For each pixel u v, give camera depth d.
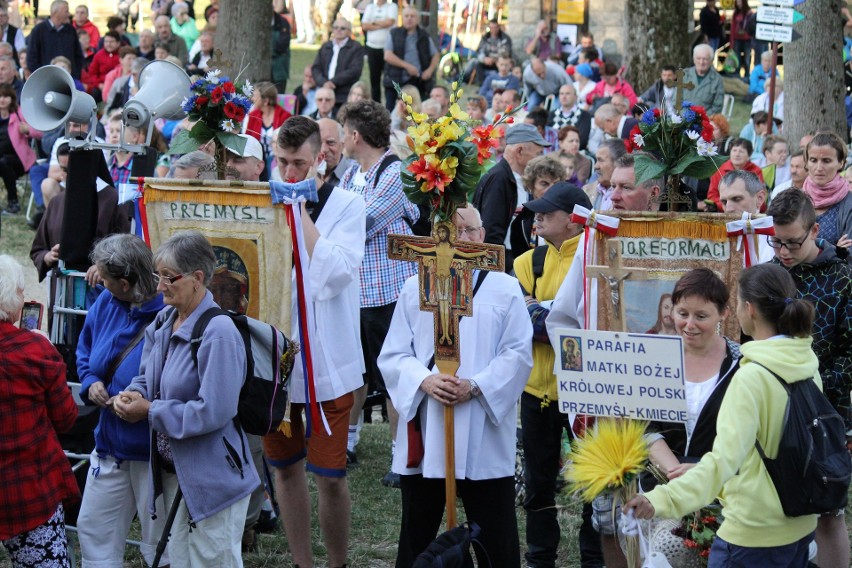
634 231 6.47
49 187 15.98
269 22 21.08
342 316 7.07
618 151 10.10
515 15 30.44
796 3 15.44
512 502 6.36
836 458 5.13
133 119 7.70
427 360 6.32
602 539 6.46
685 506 4.99
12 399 5.84
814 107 16.12
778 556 5.21
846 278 6.65
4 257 5.98
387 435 10.66
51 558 6.02
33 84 7.72
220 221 6.83
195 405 5.83
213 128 7.02
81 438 7.19
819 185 8.69
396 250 6.17
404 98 6.09
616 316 6.40
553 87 23.08
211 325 5.91
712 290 5.74
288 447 7.09
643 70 20.70
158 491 6.14
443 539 5.93
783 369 5.13
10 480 5.86
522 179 9.59
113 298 6.62
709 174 6.60
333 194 7.17
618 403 5.53
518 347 6.26
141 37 23.55
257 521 7.85
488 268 6.15
